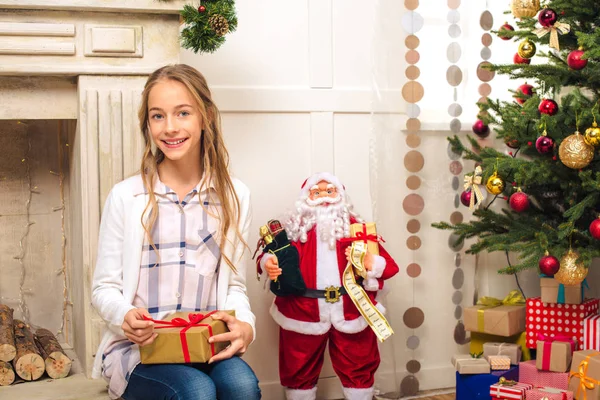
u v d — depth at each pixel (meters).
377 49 2.52
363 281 2.28
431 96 2.60
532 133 2.20
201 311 1.63
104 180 1.92
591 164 2.05
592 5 1.96
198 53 2.39
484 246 2.38
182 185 1.69
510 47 2.70
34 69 1.86
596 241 2.06
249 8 2.44
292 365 2.29
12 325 2.05
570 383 2.14
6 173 2.30
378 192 2.55
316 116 2.53
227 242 1.67
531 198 2.62
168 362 1.44
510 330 2.39
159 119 1.61
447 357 2.67
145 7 1.89
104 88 1.92
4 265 2.31
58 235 2.37
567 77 2.05
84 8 1.86
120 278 1.60
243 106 2.44
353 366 2.29
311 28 2.51
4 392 1.82
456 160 2.64
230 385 1.41
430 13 2.58
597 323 2.21
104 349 1.58
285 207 2.50
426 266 2.63
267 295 2.48
